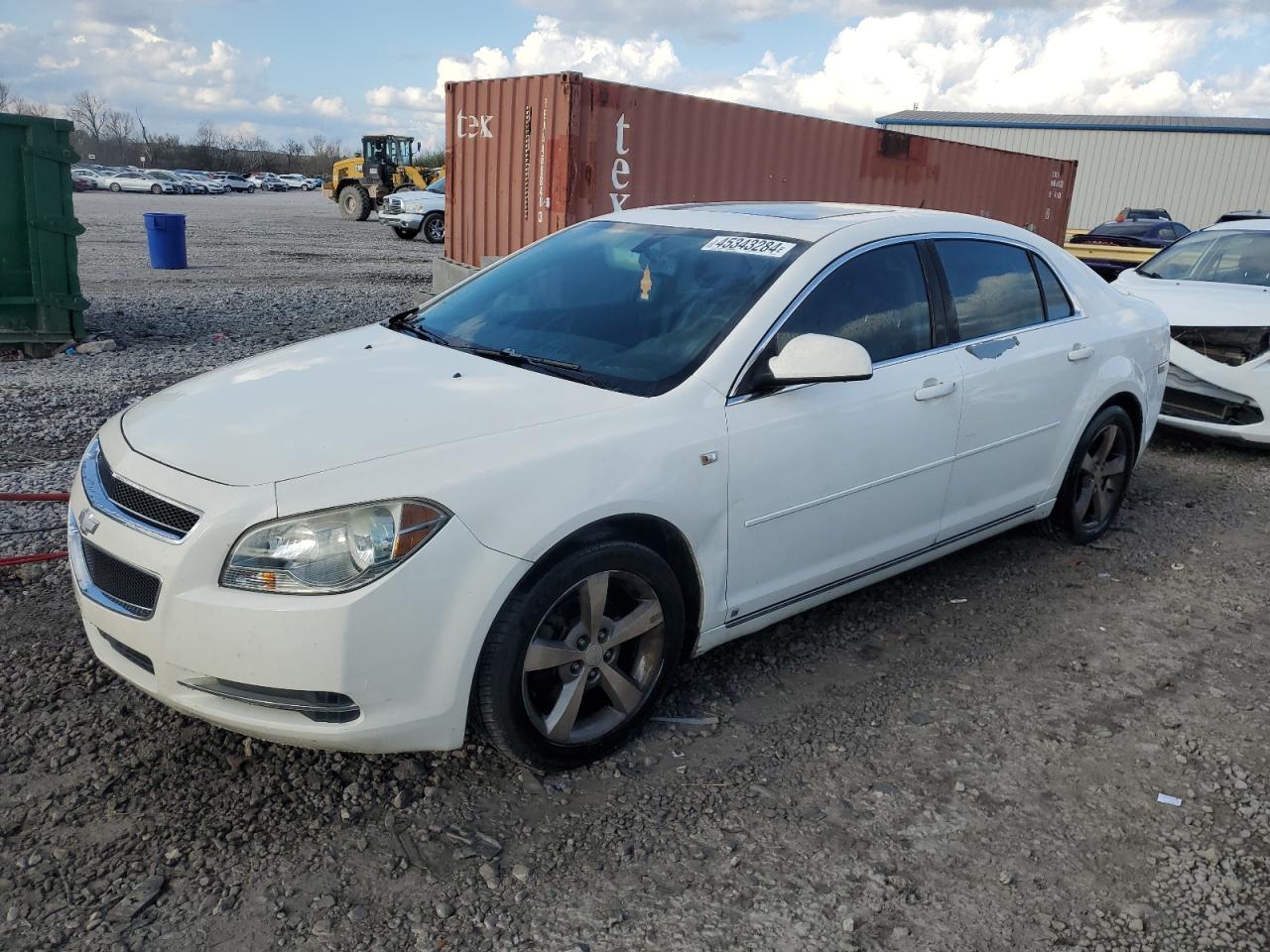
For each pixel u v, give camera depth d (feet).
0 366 27.91
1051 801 10.05
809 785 10.14
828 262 11.96
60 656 11.80
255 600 8.35
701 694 11.82
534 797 9.75
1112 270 44.39
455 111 37.06
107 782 9.63
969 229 14.15
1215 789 10.36
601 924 8.19
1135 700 12.12
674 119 33.73
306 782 9.77
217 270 56.13
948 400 12.92
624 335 11.53
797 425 11.19
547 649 9.53
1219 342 22.36
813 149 38.88
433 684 8.83
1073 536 16.80
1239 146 136.56
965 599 14.82
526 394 10.27
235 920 8.04
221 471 8.85
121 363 28.68
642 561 10.00
